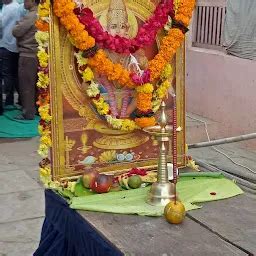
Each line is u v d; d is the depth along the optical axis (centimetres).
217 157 499
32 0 602
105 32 223
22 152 533
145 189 228
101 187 221
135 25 238
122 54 233
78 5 218
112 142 240
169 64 245
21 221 363
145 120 237
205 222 198
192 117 577
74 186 224
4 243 330
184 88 255
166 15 238
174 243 181
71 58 225
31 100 639
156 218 202
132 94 240
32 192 418
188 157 263
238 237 186
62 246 221
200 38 592
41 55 219
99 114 234
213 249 177
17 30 600
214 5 563
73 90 228
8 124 626
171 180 235
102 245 185
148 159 249
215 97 561
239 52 529
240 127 531
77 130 231
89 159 236
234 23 532
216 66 556
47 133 225
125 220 199
